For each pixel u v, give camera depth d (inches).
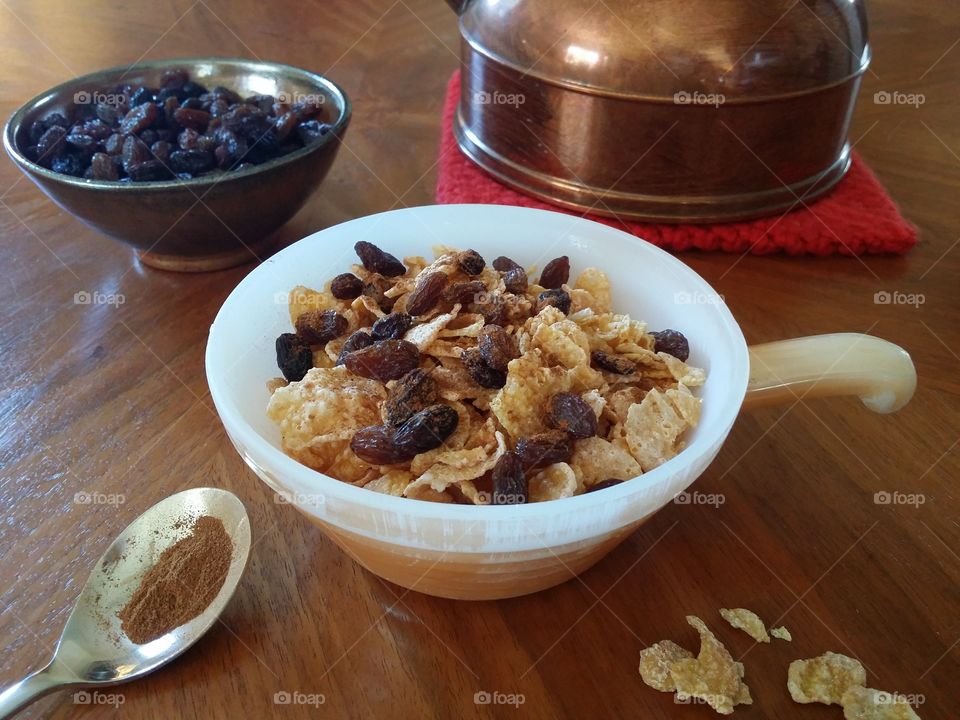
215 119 10.1
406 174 11.9
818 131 10.0
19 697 4.9
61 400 7.7
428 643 5.6
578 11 9.3
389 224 7.6
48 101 10.2
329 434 5.8
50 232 10.5
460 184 11.2
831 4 9.3
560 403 5.8
